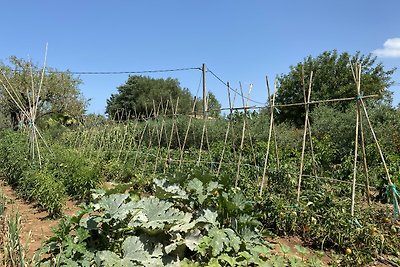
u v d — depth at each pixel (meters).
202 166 9.44
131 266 3.74
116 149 15.00
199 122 17.38
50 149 11.98
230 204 4.47
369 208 5.89
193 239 4.23
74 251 3.69
